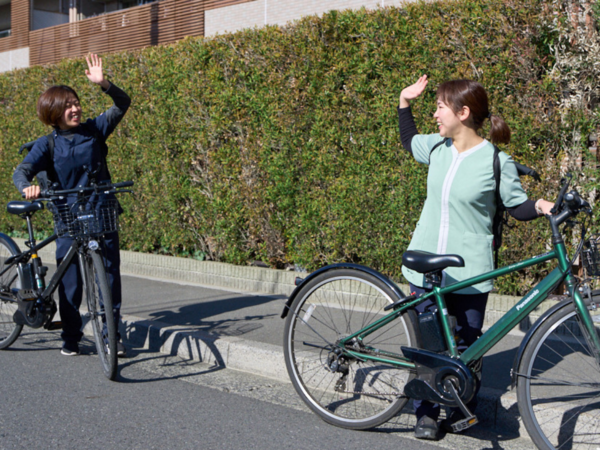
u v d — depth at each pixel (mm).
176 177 7695
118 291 4590
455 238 3146
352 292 3434
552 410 2947
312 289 3514
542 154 5230
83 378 4180
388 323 3270
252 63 6785
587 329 2822
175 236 7844
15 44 18422
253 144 6855
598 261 2779
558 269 2922
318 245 6520
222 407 3672
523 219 3090
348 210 6113
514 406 3342
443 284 3141
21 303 4566
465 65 5359
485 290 3109
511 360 4133
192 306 6000
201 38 7273
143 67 7922
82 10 18984
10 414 3492
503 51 5258
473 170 3094
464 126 3150
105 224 4109
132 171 8219
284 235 6809
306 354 3588
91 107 8711
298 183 6512
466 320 3193
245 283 6980
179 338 4828
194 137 7430
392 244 5930
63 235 4309
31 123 9797
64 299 4582
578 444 2938
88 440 3143
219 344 4590
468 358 3027
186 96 7383
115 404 3682
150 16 14227
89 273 4219
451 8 5453
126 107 4578
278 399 3852
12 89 10102
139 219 8234
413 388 3072
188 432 3268
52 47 17094
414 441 3230
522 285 5328
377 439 3242
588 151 5016
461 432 3365
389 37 5781
